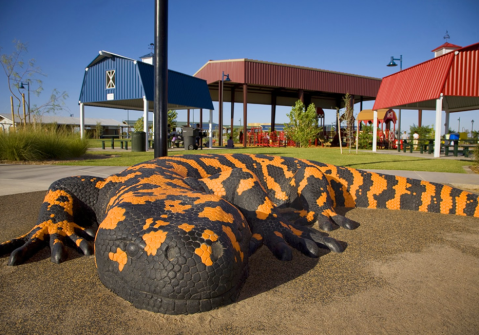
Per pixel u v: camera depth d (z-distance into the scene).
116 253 2.11
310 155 16.86
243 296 2.50
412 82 19.30
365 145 29.03
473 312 2.32
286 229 3.59
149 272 1.96
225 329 2.07
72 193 3.76
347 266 3.11
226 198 3.74
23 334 2.05
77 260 3.19
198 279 1.93
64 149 14.11
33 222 4.46
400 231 4.25
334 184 5.46
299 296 2.52
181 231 1.99
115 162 12.08
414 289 2.66
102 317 2.20
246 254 2.41
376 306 2.39
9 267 3.04
